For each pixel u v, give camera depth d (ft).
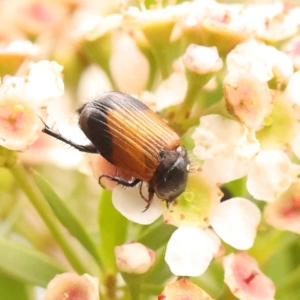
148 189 0.36
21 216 0.40
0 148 0.35
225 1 0.44
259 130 0.36
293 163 0.37
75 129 0.37
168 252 0.35
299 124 0.36
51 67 0.35
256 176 0.36
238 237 0.35
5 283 0.39
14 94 0.35
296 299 0.38
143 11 0.38
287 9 0.40
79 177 0.41
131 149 0.35
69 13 0.43
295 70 0.38
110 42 0.39
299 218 0.36
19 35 0.42
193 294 0.34
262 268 0.37
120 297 0.36
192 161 0.36
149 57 0.39
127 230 0.37
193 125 0.37
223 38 0.37
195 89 0.36
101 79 0.41
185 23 0.37
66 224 0.36
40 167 0.40
